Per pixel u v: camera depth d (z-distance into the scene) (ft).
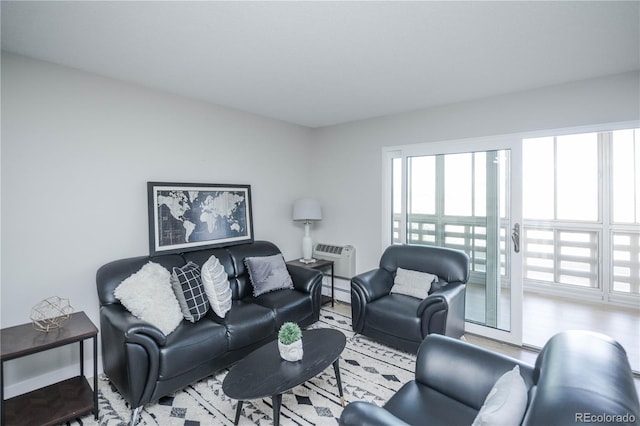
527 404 3.87
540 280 16.19
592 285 14.85
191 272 8.89
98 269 8.61
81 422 6.61
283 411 7.00
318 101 11.23
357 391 7.73
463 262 10.30
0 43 6.89
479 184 11.10
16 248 7.51
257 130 13.19
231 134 12.20
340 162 14.73
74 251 8.39
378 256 13.55
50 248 8.00
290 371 6.42
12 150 7.43
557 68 8.34
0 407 5.74
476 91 10.15
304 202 13.79
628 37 6.69
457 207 11.61
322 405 7.20
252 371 6.45
